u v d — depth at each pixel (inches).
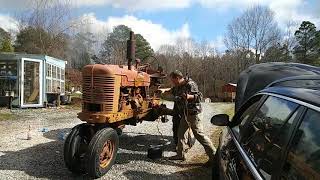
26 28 1284.4
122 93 278.2
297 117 102.9
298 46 2474.2
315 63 2412.6
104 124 262.4
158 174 249.8
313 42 2440.9
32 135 376.2
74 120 503.8
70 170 242.2
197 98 267.4
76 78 1291.8
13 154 294.4
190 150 318.7
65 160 238.4
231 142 160.1
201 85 2133.4
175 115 315.3
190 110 267.0
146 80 319.6
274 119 120.0
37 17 1275.8
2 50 1211.2
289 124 106.0
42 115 555.8
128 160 282.2
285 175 95.9
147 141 354.9
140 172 252.7
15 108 634.2
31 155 292.2
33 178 236.7
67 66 1398.9
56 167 261.3
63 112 604.1
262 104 141.7
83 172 245.3
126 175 245.6
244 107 170.6
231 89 1658.5
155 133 397.1
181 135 280.7
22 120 492.7
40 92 668.7
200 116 269.1
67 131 402.6
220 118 190.9
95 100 258.5
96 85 258.7
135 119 303.3
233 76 2192.4
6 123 461.7
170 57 1829.5
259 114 139.6
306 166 89.6
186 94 265.7
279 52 2319.1
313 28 2447.1
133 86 295.0
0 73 647.1
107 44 1619.1
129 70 292.7
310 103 99.0
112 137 243.3
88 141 251.8
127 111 283.1
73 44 1476.4
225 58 2242.9
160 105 339.9
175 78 272.2
